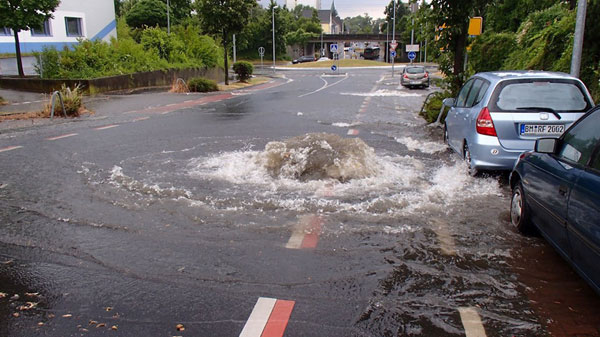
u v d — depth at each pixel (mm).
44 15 23969
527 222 4984
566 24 14125
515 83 6922
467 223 5434
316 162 7344
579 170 3803
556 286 4023
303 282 4094
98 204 6094
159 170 7758
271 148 7945
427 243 4891
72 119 14453
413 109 17609
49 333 3324
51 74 24312
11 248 4785
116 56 28000
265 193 6473
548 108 6680
